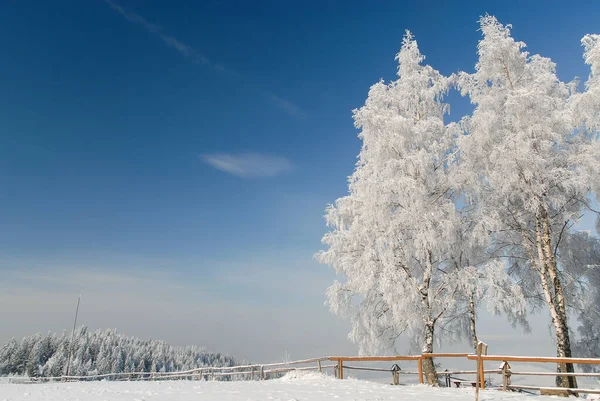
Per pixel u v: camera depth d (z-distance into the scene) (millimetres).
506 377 11797
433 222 16078
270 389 12844
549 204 16078
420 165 16312
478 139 16625
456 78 18500
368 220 17125
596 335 17734
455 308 18297
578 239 17656
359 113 18109
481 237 16047
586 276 17719
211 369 23297
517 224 16922
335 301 18688
